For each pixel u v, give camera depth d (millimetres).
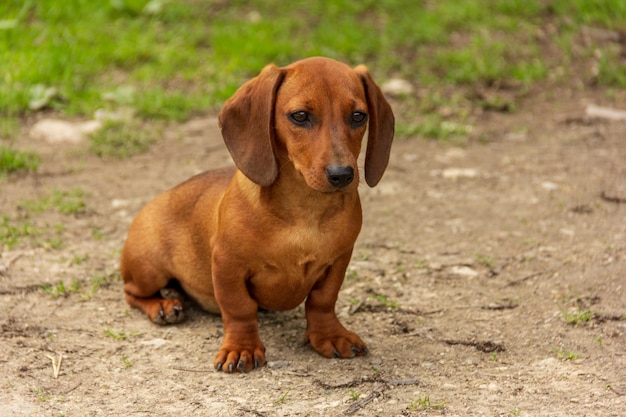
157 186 9586
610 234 8375
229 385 5836
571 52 13219
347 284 7531
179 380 5906
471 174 9953
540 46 13469
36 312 6906
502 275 7668
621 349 6320
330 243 5957
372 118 6059
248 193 5898
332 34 13672
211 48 13320
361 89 5879
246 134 5867
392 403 5590
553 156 10453
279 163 5855
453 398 5641
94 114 11281
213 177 6715
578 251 8031
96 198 9250
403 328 6746
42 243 8148
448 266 7844
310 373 6012
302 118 5672
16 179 9594
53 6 13469
